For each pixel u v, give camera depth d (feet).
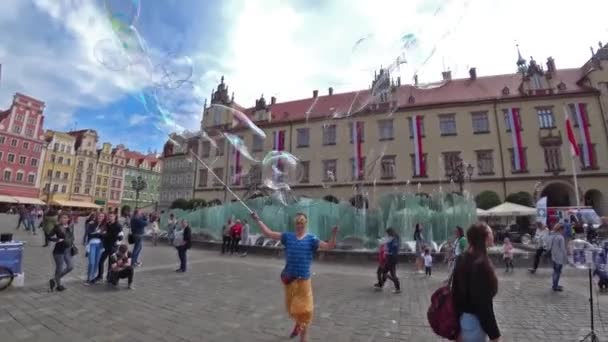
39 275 28.81
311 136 138.62
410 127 124.36
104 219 29.07
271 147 142.31
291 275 14.40
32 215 69.46
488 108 118.32
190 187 199.72
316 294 25.44
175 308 19.94
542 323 18.49
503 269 41.47
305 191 133.69
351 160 130.41
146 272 33.40
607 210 102.42
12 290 23.15
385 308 21.30
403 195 60.44
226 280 29.76
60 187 220.43
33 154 200.34
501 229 85.71
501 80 127.65
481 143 116.16
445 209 54.75
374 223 56.03
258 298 23.00
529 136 112.68
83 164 236.84
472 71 132.98
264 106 150.92
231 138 47.50
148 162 292.61
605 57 112.57
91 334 15.19
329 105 145.69
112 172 260.01
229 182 143.84
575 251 19.90
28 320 16.93
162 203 207.00
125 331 15.71
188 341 14.61
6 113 193.47
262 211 64.80
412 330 16.87
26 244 50.01
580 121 109.40
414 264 44.45
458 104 120.78
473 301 8.84
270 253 50.52
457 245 34.73
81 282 26.94
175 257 46.88
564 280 33.37
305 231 15.25
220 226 71.31
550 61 120.67
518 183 110.22
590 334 15.48
